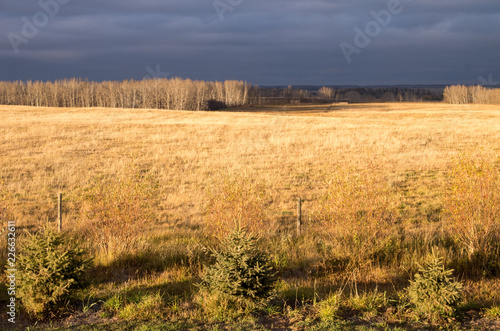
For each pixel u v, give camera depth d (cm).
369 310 693
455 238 1022
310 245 1075
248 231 1144
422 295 668
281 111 9531
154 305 692
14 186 2067
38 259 672
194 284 732
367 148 3378
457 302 665
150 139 3856
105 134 4094
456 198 1017
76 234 1188
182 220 1511
